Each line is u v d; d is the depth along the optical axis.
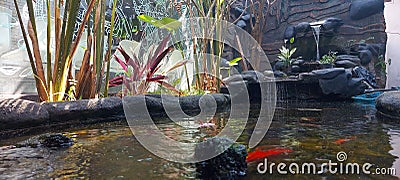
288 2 9.14
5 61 4.14
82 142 1.34
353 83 5.38
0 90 4.03
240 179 0.77
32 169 0.89
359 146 1.16
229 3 4.27
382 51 7.94
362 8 8.07
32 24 2.19
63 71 2.33
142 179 0.78
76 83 2.58
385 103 2.51
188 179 0.78
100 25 2.66
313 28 8.23
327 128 1.69
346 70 5.57
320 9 8.80
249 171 0.83
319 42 8.23
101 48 2.72
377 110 2.77
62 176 0.82
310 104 4.24
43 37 4.16
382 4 7.95
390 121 2.03
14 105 1.78
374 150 1.08
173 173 0.83
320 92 5.34
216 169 0.81
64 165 0.94
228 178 0.78
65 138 1.32
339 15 8.55
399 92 2.67
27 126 1.81
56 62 2.30
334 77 5.25
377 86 7.25
